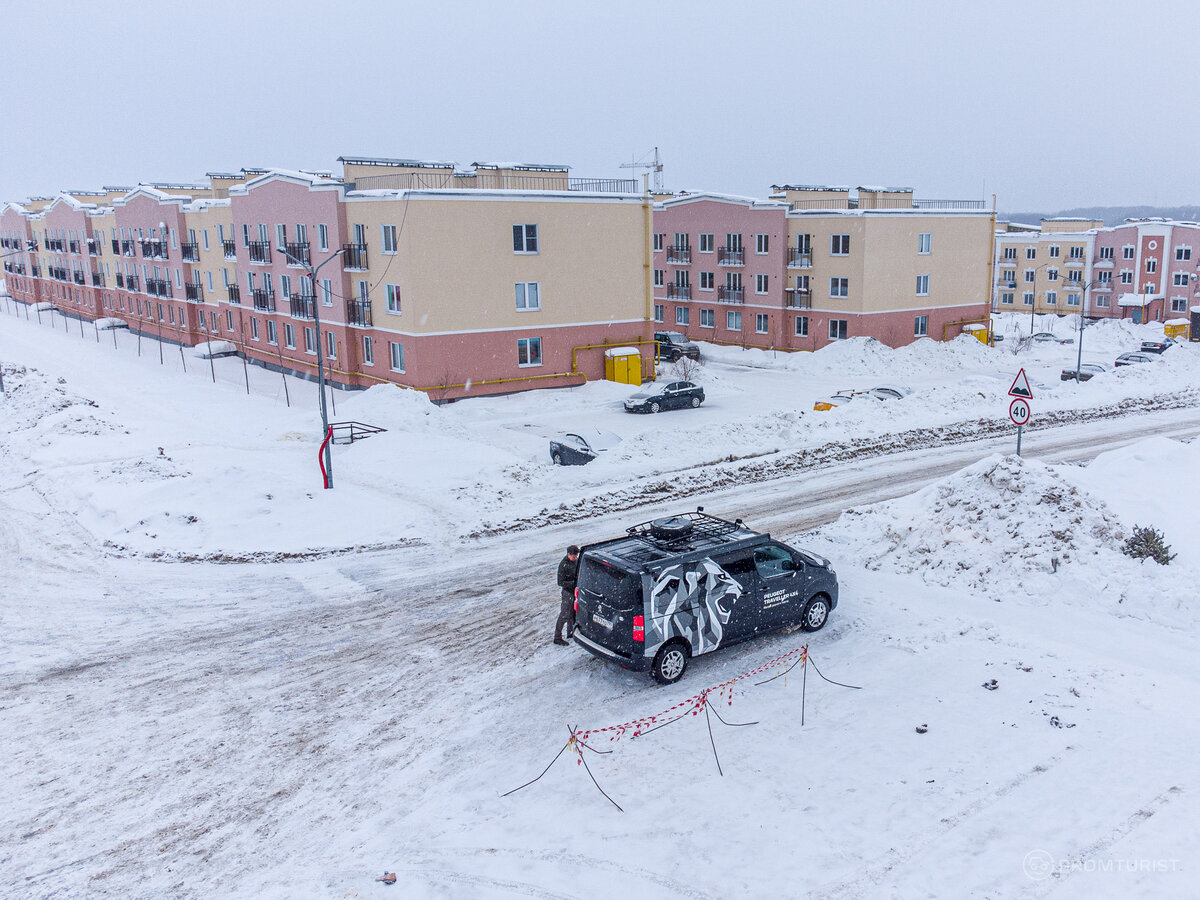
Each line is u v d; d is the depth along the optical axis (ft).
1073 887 23.48
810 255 165.58
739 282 181.16
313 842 27.94
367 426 95.30
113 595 52.01
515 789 30.53
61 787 31.37
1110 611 41.68
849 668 38.45
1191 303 248.52
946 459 82.07
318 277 135.64
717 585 38.96
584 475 76.59
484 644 43.34
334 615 47.83
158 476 77.10
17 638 45.68
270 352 157.28
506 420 109.91
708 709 35.55
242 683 39.63
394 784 31.14
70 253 248.52
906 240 160.86
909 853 25.55
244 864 26.94
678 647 38.06
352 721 35.81
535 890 25.14
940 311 169.78
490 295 122.83
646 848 26.73
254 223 151.23
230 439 96.43
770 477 76.43
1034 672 36.37
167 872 26.63
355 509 66.69
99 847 27.94
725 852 26.27
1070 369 142.51
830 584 43.27
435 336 118.93
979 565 47.26
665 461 81.25
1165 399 113.91
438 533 62.59
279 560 57.82
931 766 30.12
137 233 204.85
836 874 24.88
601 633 38.24
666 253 197.98
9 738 34.99
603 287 133.69
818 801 28.55
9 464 89.10
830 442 88.79
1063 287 279.28
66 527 66.74
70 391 124.06
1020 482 51.34
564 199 127.24
